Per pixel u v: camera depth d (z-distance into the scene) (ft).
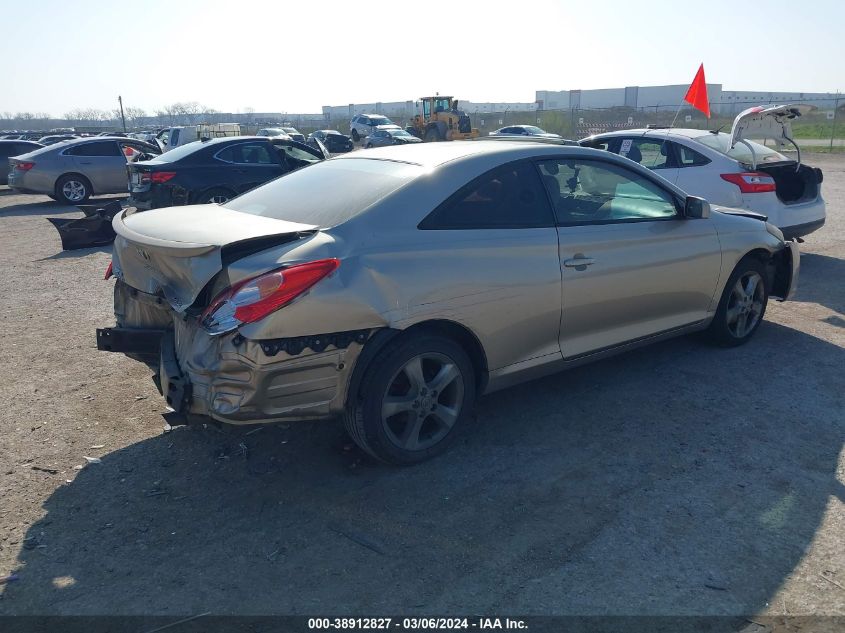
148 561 9.89
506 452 12.89
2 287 25.63
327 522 10.78
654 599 8.99
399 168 13.03
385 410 11.73
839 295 23.29
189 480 12.05
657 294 15.38
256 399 10.38
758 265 17.92
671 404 14.83
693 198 15.60
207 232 11.26
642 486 11.68
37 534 10.51
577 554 9.91
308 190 13.53
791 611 8.77
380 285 11.09
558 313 13.53
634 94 222.69
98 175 54.70
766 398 15.10
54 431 13.84
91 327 20.65
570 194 14.11
